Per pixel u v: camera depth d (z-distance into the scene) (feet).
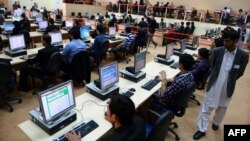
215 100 8.54
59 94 5.75
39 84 13.41
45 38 11.59
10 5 48.85
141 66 10.23
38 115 5.97
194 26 35.09
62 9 41.47
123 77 10.15
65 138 5.41
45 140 5.41
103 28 17.52
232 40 7.43
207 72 11.29
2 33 20.06
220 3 38.50
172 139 9.27
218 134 9.74
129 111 4.23
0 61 10.00
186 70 8.16
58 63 12.16
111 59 20.66
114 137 4.20
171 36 28.94
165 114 5.60
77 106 7.21
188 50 17.52
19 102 11.30
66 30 24.25
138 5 41.91
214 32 32.99
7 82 9.90
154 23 28.86
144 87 9.10
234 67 7.84
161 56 13.50
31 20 30.60
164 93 8.32
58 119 5.90
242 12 36.17
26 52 12.84
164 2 43.78
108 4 47.50
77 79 13.04
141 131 4.38
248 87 16.55
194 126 10.36
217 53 8.10
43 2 50.62
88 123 6.20
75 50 12.46
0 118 9.85
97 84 8.11
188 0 41.37
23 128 5.82
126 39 19.74
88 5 42.34
